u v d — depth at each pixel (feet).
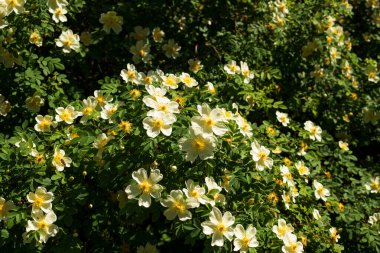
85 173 3.78
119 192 3.73
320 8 5.43
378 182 4.84
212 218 3.47
